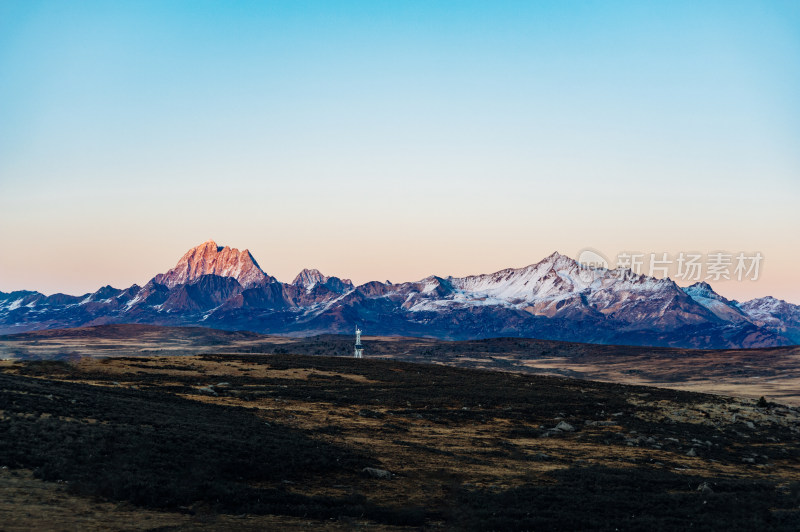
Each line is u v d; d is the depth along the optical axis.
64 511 37.00
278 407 94.25
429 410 103.81
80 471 43.75
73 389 76.50
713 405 122.06
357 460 60.19
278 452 57.66
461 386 131.62
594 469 66.88
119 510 38.88
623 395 128.38
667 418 107.62
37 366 115.44
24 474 42.03
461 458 68.69
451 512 47.16
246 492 45.59
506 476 61.41
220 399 96.50
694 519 47.81
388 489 53.03
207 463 50.34
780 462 85.56
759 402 127.62
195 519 39.19
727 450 89.38
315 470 55.66
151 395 84.81
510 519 45.00
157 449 51.22
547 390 130.88
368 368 154.12
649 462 75.88
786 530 45.88
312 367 149.88
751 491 61.06
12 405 57.94
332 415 91.56
